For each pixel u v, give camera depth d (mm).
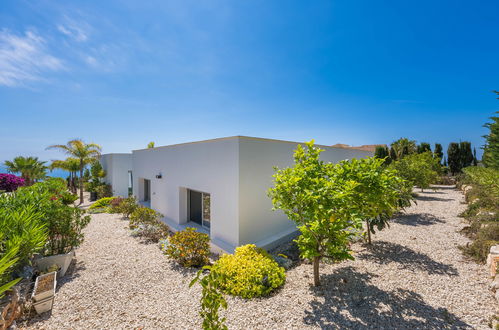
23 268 4879
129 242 8016
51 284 4363
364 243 6805
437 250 6082
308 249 4316
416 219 9211
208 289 2176
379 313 3641
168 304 4250
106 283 5117
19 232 4559
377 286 4449
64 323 3713
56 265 5355
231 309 3904
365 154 14859
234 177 6938
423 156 20078
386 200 5105
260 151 7520
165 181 10891
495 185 7641
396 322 3406
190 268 5922
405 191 8984
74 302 4348
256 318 3631
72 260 6449
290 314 3709
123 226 10188
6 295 3906
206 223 9016
